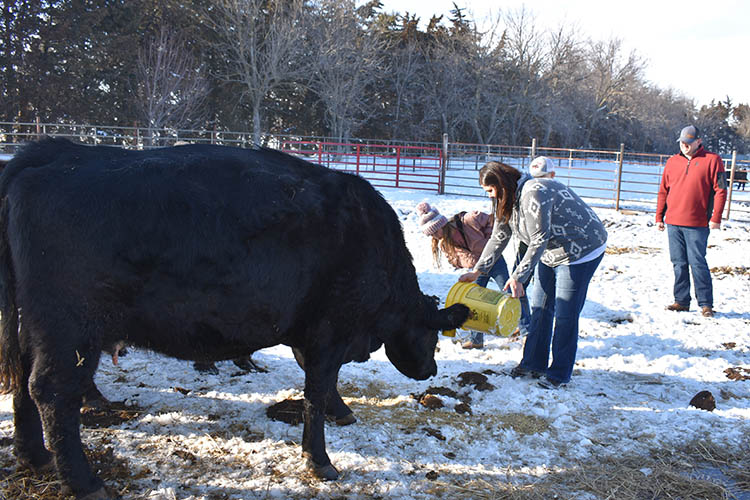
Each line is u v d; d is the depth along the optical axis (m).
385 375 4.73
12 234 2.65
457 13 57.78
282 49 34.62
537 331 4.72
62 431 2.70
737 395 4.55
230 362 4.84
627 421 4.04
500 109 59.59
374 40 39.81
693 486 3.28
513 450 3.61
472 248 5.41
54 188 2.63
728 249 10.81
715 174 6.47
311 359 3.19
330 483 3.12
